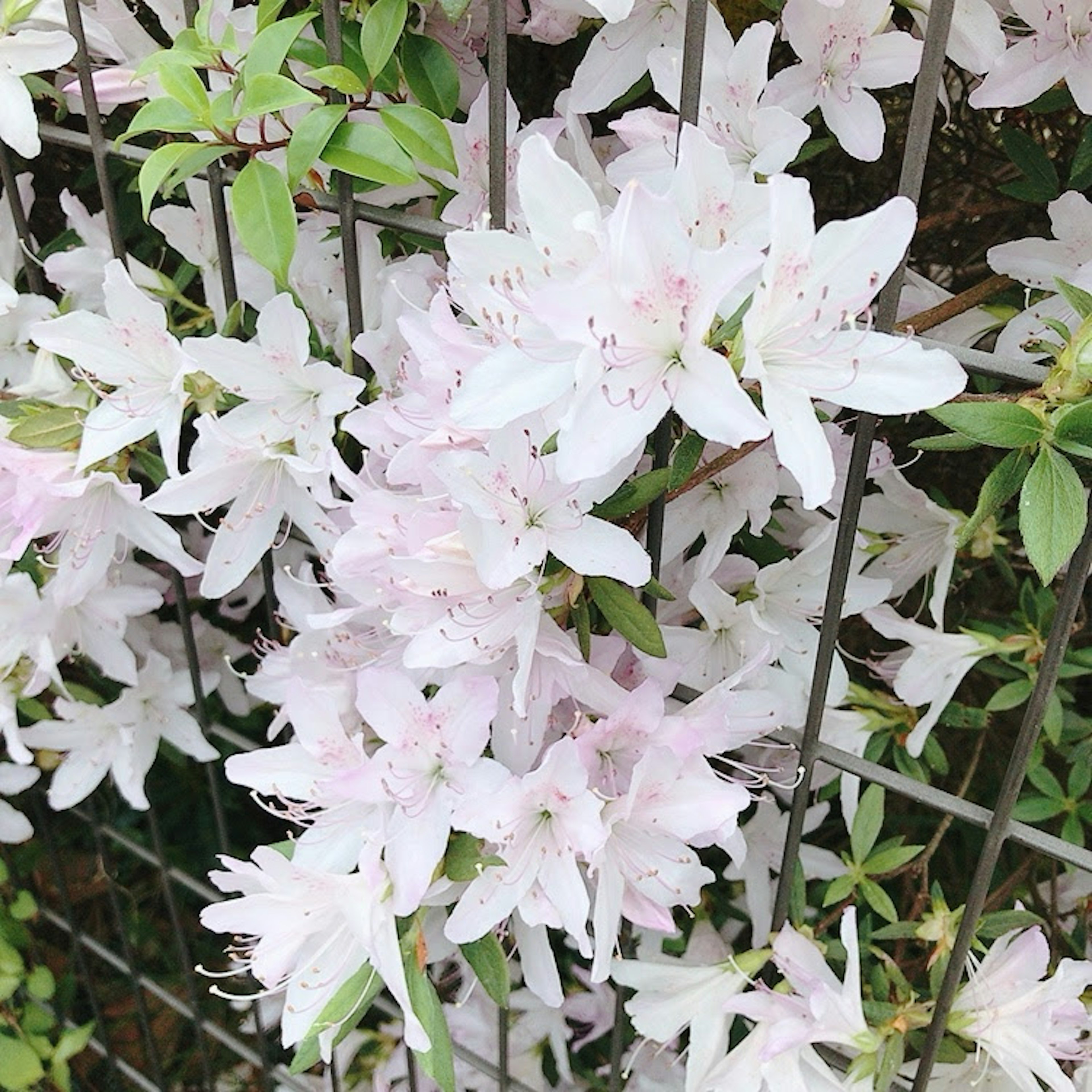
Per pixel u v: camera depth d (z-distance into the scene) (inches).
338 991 17.6
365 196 19.3
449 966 25.2
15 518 19.4
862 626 24.4
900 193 14.4
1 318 22.7
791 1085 17.7
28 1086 29.6
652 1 17.7
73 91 21.4
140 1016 29.2
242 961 22.6
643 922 17.6
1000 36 17.0
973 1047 18.8
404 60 18.1
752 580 19.2
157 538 20.2
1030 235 22.1
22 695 23.6
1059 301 18.1
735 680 17.2
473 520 15.6
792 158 16.9
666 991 18.6
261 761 18.3
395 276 19.1
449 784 17.2
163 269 25.1
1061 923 22.8
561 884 16.8
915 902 22.0
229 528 19.4
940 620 20.4
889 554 21.0
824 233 14.2
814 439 14.3
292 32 16.6
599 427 14.1
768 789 21.6
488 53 17.9
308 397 18.9
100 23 20.4
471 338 16.6
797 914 19.2
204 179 21.0
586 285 13.8
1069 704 23.3
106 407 19.1
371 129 16.8
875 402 14.5
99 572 20.8
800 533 20.7
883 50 17.1
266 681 21.2
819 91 17.4
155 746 24.8
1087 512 14.7
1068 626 15.2
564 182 14.7
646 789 17.1
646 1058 23.9
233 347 18.4
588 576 16.5
